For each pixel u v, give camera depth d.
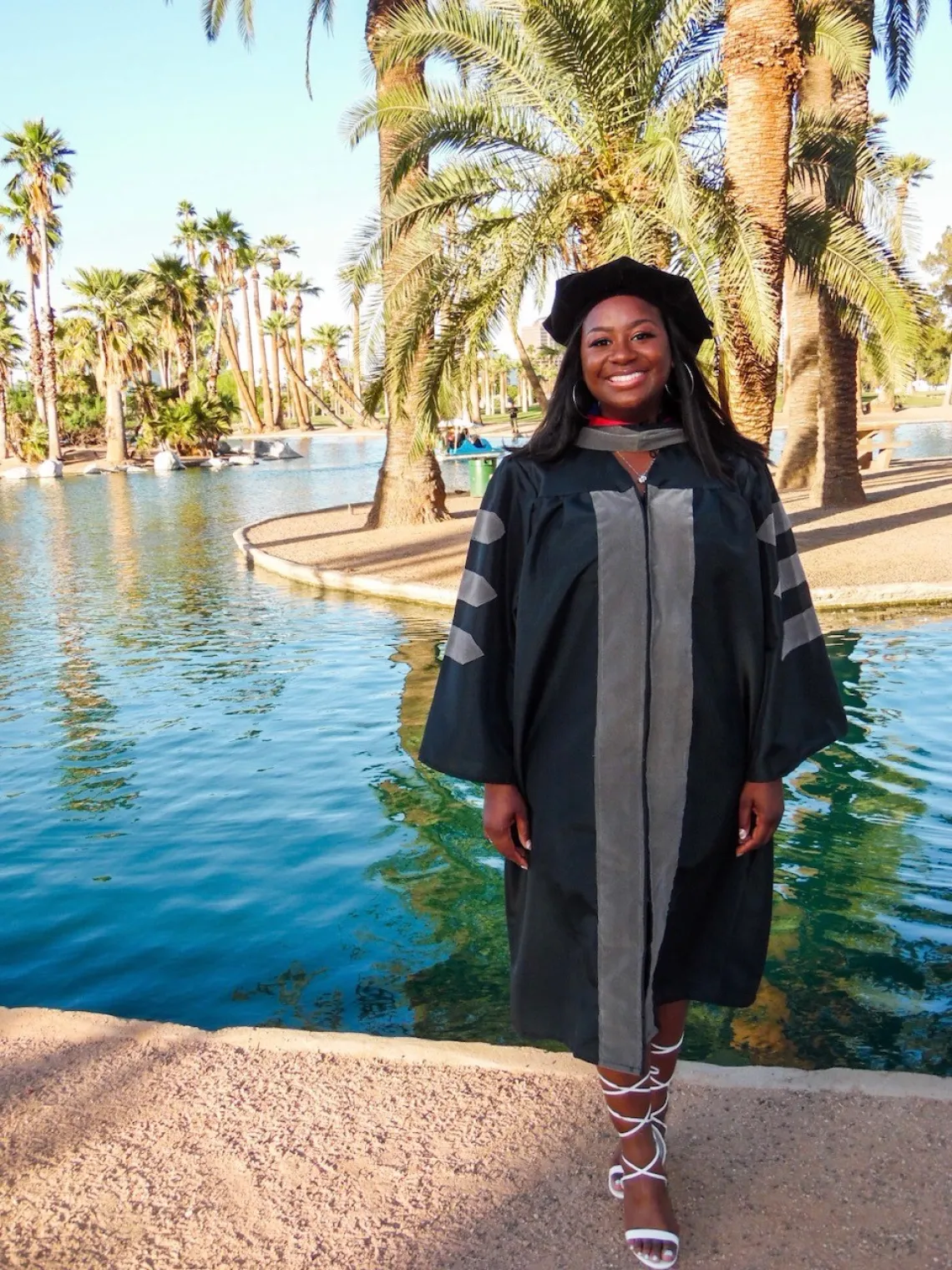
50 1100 2.88
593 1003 2.23
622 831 2.18
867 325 14.32
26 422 67.88
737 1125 2.67
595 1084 2.88
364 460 51.97
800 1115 2.69
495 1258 2.29
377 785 6.06
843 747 6.27
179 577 15.49
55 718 7.85
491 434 50.53
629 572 2.16
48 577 16.09
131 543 20.64
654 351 2.26
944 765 5.91
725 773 2.23
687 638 2.16
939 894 4.39
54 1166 2.61
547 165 12.53
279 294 93.75
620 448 2.27
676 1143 2.62
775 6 11.47
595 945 2.22
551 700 2.22
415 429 13.81
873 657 8.38
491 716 2.26
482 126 12.48
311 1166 2.59
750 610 2.21
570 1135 2.67
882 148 14.37
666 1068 2.40
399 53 12.80
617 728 2.16
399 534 17.59
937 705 7.01
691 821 2.20
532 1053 3.02
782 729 2.25
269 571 15.64
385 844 5.20
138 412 61.34
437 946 4.11
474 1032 3.49
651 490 2.20
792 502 18.50
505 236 12.48
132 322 53.72
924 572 11.11
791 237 13.61
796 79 11.70
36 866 5.07
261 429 94.50
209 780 6.28
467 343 13.16
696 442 2.26
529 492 2.28
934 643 8.75
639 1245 2.26
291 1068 3.00
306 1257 2.31
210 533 22.02
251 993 3.80
